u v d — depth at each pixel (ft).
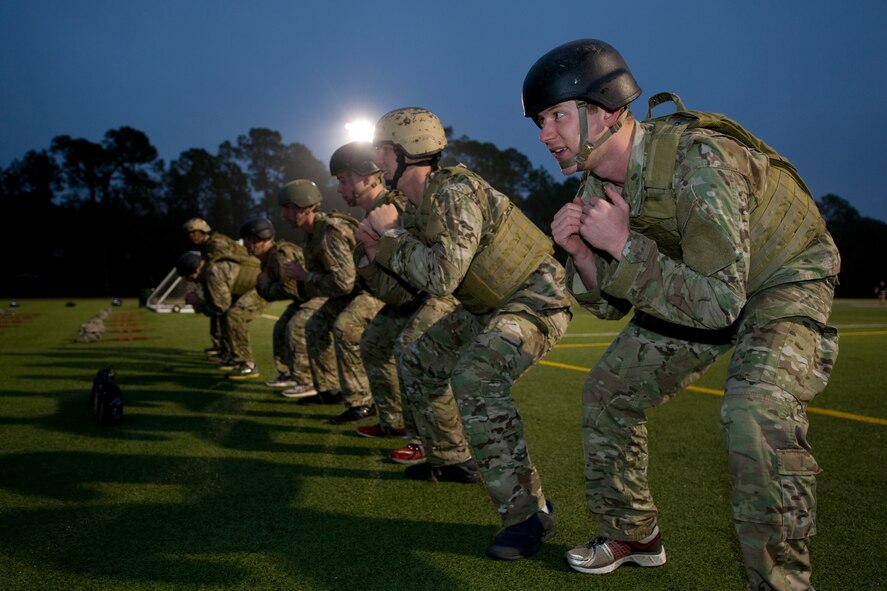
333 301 15.71
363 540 7.73
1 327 40.55
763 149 5.46
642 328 6.59
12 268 156.35
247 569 6.93
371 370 12.79
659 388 6.59
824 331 5.38
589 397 6.75
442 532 8.00
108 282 158.30
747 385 4.95
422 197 8.88
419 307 10.94
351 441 12.66
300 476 10.32
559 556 7.34
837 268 5.53
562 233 5.89
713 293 4.77
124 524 8.21
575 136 5.45
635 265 4.99
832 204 231.09
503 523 7.39
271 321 43.24
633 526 6.83
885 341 31.68
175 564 7.04
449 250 7.31
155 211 176.76
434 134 8.89
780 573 4.77
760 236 5.28
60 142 166.91
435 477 10.07
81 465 10.83
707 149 4.95
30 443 12.27
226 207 190.19
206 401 16.74
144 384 19.27
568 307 8.25
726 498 9.18
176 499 9.18
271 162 206.80
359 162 12.06
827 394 17.33
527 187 206.80
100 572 6.85
